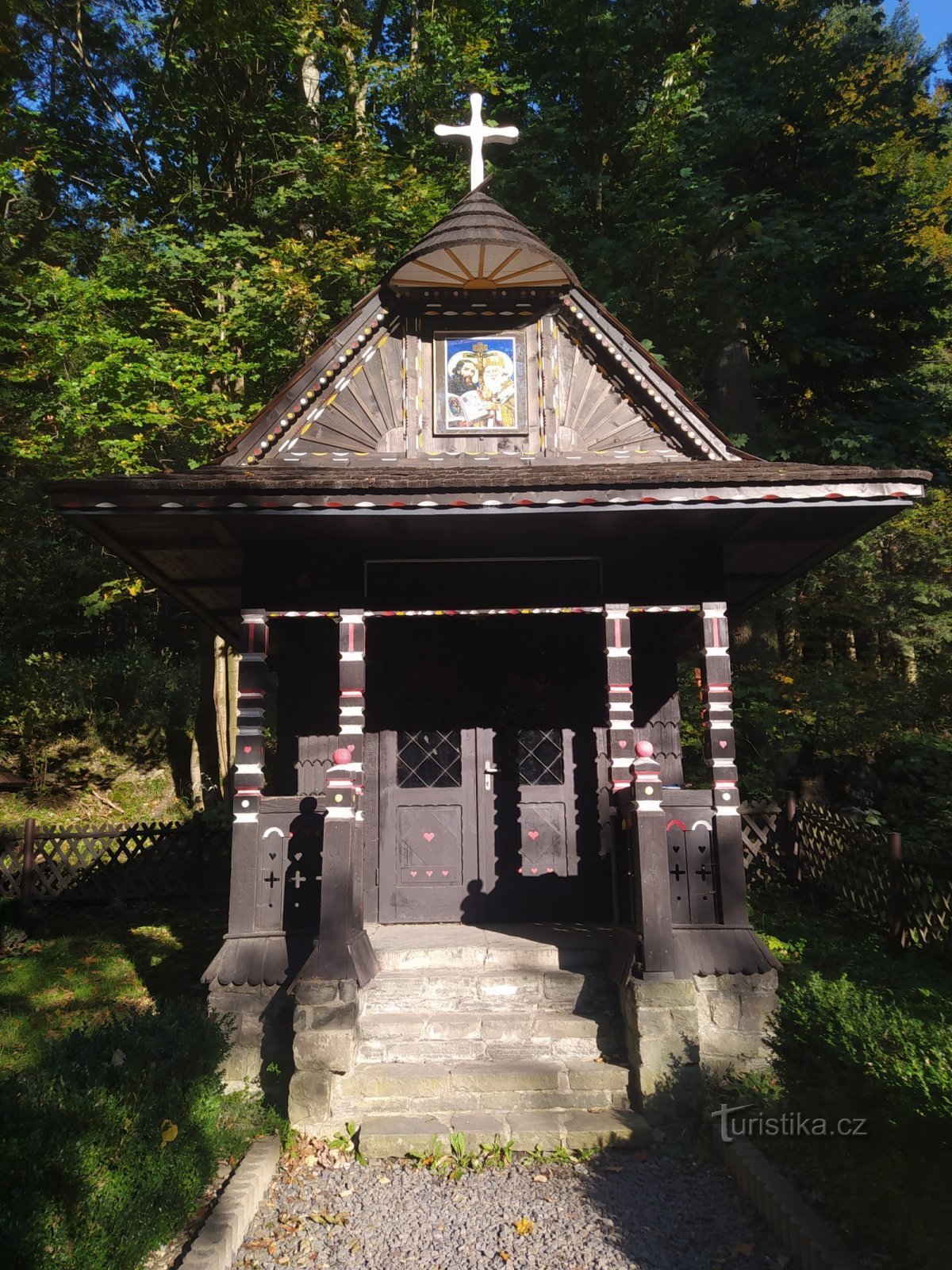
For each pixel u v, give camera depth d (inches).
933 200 818.2
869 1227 164.2
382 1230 188.1
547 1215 192.4
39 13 600.4
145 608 829.2
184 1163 185.6
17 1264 136.9
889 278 596.7
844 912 382.3
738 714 526.3
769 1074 237.1
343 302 553.3
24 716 627.5
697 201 543.2
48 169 583.5
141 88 620.7
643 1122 228.7
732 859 273.6
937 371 679.7
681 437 323.9
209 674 631.2
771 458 550.3
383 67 614.9
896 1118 158.7
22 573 737.0
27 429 657.0
